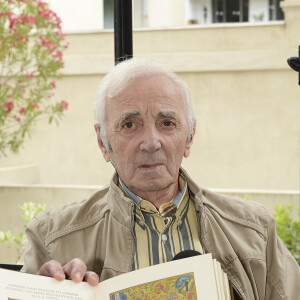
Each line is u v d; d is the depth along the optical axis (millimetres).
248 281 1460
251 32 8680
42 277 1252
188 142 1471
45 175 9578
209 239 1467
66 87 9297
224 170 9242
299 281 1518
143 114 1364
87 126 9406
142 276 1248
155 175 1369
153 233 1462
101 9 10094
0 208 4926
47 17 5336
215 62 8852
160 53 9008
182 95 1418
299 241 2963
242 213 1535
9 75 6289
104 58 9078
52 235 1485
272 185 9102
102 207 1521
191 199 1521
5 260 3402
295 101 8836
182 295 1228
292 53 8562
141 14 12273
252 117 9031
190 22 12938
